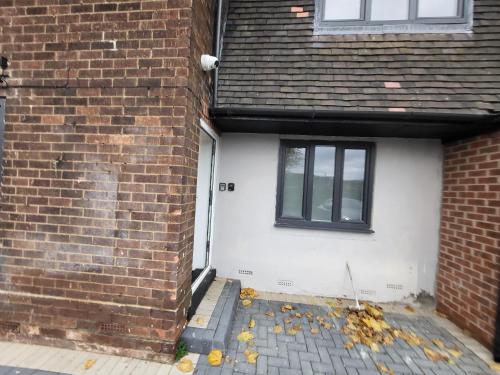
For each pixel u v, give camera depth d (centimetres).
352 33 394
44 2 269
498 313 281
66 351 266
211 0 344
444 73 354
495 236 297
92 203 265
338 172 408
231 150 418
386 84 356
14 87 272
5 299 275
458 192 356
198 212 400
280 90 365
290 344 293
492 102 330
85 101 265
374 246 400
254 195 416
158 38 256
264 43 395
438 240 391
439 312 380
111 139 262
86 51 265
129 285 262
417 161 395
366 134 390
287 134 411
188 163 272
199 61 293
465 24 376
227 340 286
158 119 257
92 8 263
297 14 405
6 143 273
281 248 413
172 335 256
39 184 270
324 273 407
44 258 271
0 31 273
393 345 301
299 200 422
